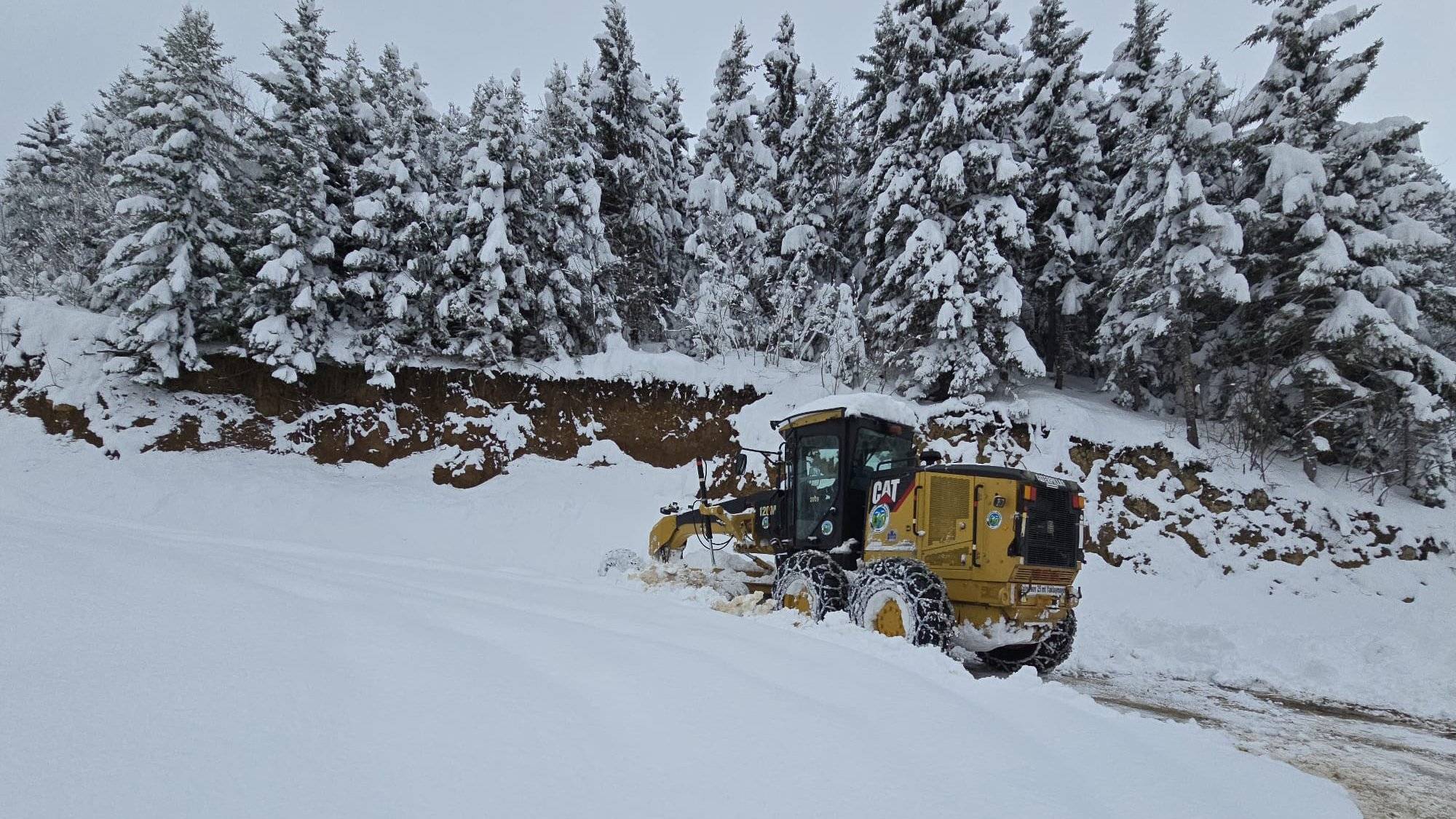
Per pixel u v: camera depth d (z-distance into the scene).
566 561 14.20
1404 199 17.05
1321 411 16.55
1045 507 7.34
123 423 16.11
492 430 18.11
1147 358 19.31
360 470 17.39
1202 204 16.17
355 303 18.92
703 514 10.30
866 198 20.97
